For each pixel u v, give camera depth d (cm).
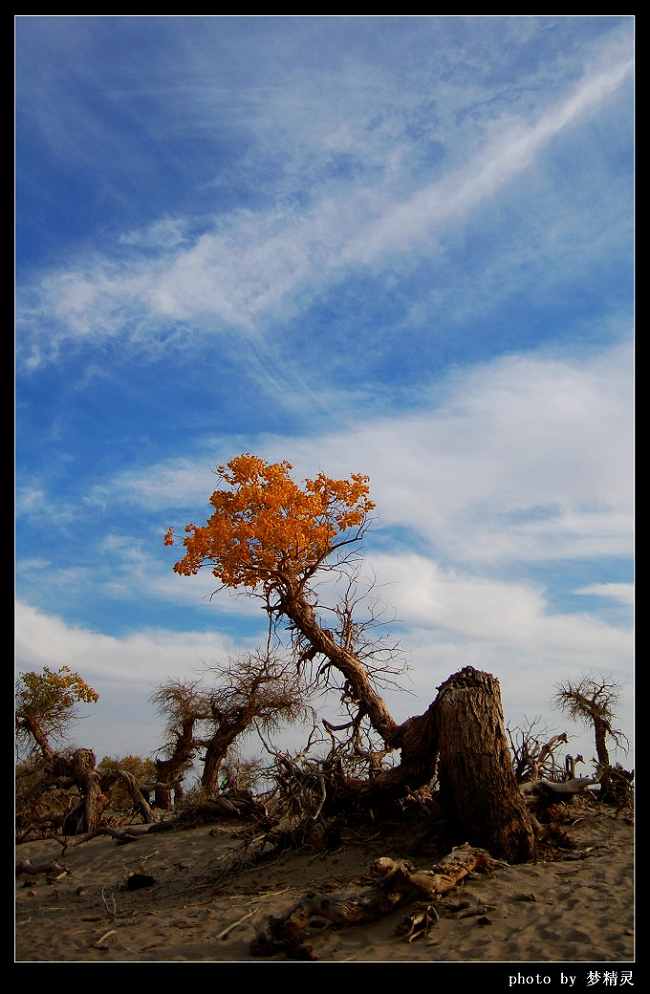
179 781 2664
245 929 970
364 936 898
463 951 813
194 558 1791
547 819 1354
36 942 991
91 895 1412
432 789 1504
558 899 946
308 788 1408
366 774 1495
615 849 1173
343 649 1822
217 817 1923
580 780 1403
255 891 1180
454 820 1248
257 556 1786
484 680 1273
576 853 1161
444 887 963
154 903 1247
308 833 1352
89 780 2258
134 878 1423
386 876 948
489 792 1173
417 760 1377
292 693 2375
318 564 1855
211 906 1113
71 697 2719
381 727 1739
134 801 2342
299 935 880
